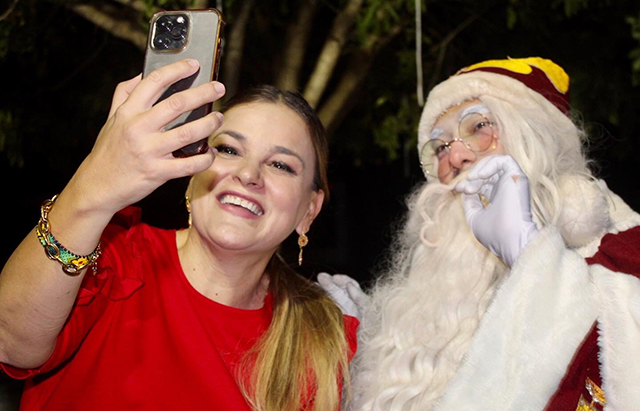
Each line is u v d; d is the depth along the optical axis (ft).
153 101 4.66
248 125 6.34
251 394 6.26
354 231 25.57
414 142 15.11
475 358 5.93
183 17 4.96
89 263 4.97
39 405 5.82
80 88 16.08
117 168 4.60
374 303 7.57
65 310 5.10
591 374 6.07
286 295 6.82
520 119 7.14
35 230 4.96
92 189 4.69
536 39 14.76
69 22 14.88
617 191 21.12
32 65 15.07
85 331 5.70
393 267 8.01
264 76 14.98
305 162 6.52
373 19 12.12
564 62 14.57
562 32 14.75
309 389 6.57
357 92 13.37
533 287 5.92
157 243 6.53
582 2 12.48
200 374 5.98
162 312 6.16
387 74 14.93
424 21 14.98
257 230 6.22
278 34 14.76
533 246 6.03
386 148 16.94
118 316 5.99
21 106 15.28
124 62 15.79
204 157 4.65
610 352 5.81
